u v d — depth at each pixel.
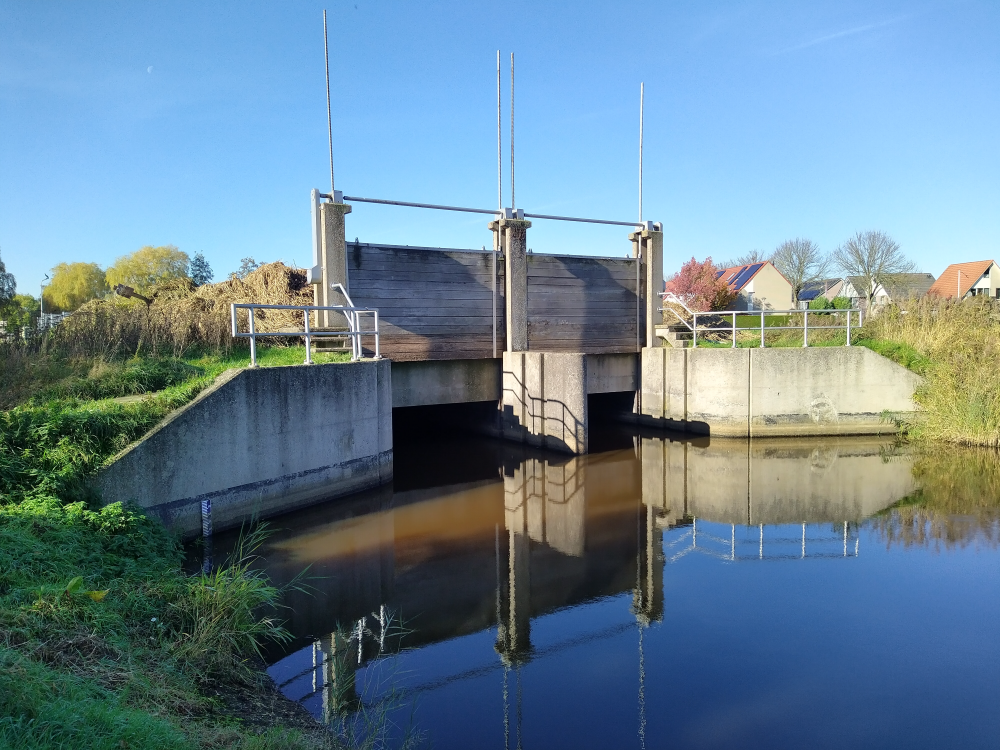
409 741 5.54
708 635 7.52
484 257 18.27
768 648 7.17
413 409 23.64
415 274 17.28
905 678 6.53
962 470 14.69
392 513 12.33
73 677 4.24
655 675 6.68
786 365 18.30
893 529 11.10
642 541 10.80
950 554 9.89
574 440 17.06
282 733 4.91
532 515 12.24
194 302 21.69
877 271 54.50
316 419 12.06
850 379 18.28
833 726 5.77
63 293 62.22
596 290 20.25
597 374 20.64
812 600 8.39
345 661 6.96
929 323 19.25
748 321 38.84
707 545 10.57
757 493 13.52
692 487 14.07
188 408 9.59
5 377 11.26
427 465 16.48
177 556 7.92
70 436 8.56
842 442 17.86
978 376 16.83
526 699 6.28
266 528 10.91
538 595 8.73
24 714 3.41
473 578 9.29
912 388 18.17
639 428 21.20
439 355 17.75
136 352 14.01
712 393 19.03
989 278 59.62
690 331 23.36
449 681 6.63
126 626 5.58
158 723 4.01
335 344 15.91
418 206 17.00
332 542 10.63
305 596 8.55
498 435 19.31
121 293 23.42
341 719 5.80
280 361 14.23
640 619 7.96
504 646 7.35
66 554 6.31
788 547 10.38
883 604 8.23
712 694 6.31
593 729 5.77
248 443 10.67
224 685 5.70
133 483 8.74
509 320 18.52
